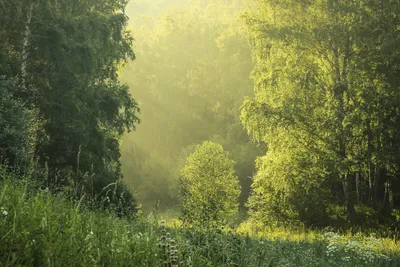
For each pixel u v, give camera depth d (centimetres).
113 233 503
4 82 2017
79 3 2803
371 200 3478
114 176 2539
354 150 3222
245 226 3844
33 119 2023
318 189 3409
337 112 3222
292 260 918
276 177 3469
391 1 3038
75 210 516
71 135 2394
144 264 455
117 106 2772
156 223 617
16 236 372
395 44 2783
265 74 3519
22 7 2414
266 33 3306
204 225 709
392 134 3031
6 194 480
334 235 1639
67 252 383
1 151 1664
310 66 3347
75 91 2516
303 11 3384
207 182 4775
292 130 3350
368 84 3086
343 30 3112
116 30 3048
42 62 2441
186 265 531
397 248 1950
